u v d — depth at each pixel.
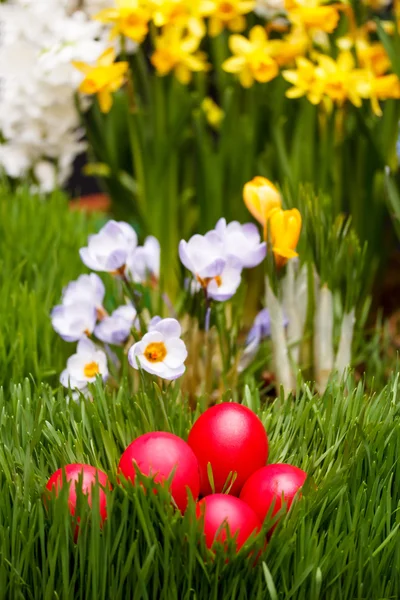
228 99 1.52
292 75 1.38
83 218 1.64
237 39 1.43
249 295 1.61
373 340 1.40
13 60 1.72
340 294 1.27
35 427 1.05
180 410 1.09
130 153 1.76
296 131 1.51
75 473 0.99
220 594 0.97
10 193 1.83
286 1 1.39
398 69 1.41
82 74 1.55
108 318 1.17
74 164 2.59
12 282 1.37
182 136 1.66
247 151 1.52
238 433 1.03
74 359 1.17
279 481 1.01
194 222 1.78
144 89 1.55
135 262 1.24
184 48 1.46
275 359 1.25
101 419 1.08
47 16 1.67
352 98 1.39
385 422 1.05
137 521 0.98
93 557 0.96
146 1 1.40
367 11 1.63
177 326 1.08
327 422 1.07
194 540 0.96
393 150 1.50
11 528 0.99
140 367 1.07
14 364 1.21
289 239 1.18
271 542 0.97
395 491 1.03
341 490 1.00
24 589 0.98
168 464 1.00
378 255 1.55
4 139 1.93
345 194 1.61
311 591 0.97
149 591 0.98
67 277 1.40
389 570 1.00
